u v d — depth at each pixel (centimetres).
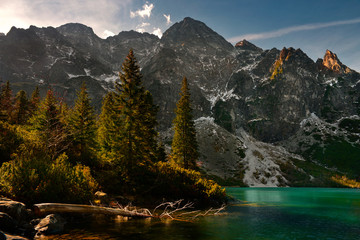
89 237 891
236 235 1130
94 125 4612
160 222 1352
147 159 3070
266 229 1330
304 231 1305
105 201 1745
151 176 2831
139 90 3222
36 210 954
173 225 1273
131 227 1148
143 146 3133
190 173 3256
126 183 2528
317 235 1202
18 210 898
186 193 2656
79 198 1397
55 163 1653
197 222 1458
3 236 655
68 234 924
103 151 4181
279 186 15812
